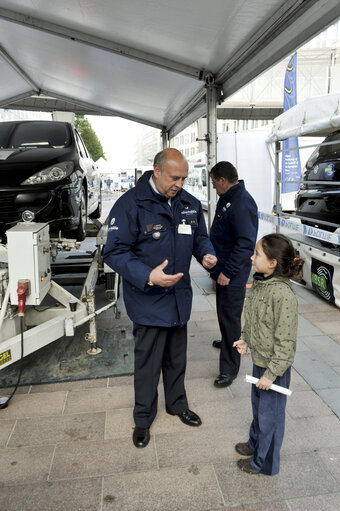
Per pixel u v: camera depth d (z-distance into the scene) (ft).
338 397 9.32
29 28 17.74
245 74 14.56
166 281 6.50
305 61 85.15
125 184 104.99
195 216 7.73
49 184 12.37
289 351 5.91
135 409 7.95
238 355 9.77
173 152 6.89
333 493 6.49
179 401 8.54
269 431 6.50
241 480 6.80
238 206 8.98
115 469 7.09
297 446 7.64
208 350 11.93
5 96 31.86
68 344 12.19
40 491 6.60
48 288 9.61
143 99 25.93
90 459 7.36
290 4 10.25
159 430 8.22
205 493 6.52
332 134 17.33
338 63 85.15
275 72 79.15
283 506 6.24
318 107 15.26
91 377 10.28
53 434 8.08
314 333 13.00
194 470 7.06
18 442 7.84
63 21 15.92
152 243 7.38
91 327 11.39
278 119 19.30
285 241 5.89
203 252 7.93
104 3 12.95
